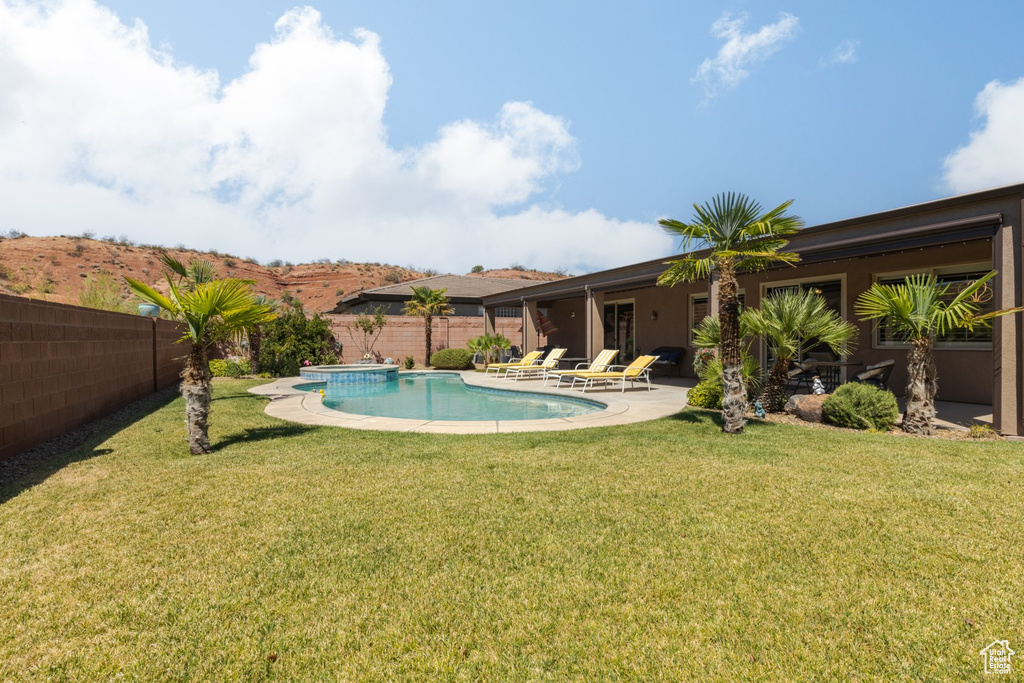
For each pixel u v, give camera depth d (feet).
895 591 8.42
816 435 20.74
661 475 14.90
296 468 16.10
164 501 12.96
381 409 34.63
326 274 214.69
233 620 7.77
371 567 9.39
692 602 8.20
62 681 6.47
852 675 6.56
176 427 23.79
